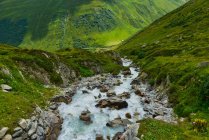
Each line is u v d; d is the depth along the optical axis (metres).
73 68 80.50
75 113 46.34
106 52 142.12
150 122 36.53
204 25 177.25
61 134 37.84
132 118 44.97
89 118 43.56
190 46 122.81
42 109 41.91
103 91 63.59
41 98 47.78
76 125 41.12
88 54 109.62
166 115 45.19
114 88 68.94
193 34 159.88
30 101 39.25
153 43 185.62
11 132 30.20
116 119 42.81
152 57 119.94
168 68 70.56
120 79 84.31
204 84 45.16
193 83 49.94
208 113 41.16
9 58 59.81
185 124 39.72
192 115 41.88
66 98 52.66
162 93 58.22
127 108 50.19
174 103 49.47
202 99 43.88
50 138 35.28
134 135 33.03
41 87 56.56
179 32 187.25
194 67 60.34
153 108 49.47
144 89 68.81
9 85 45.03
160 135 32.84
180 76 59.34
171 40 170.12
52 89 57.91
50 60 70.38
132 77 89.38
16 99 37.84
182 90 51.69
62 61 76.88
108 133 38.88
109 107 50.12
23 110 34.84
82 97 57.44
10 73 49.06
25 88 48.09
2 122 30.97
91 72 89.00
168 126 36.16
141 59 139.38
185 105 45.69
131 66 126.31
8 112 33.38
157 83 67.31
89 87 66.69
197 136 34.09
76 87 66.75
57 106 48.00
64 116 44.34
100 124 42.12
